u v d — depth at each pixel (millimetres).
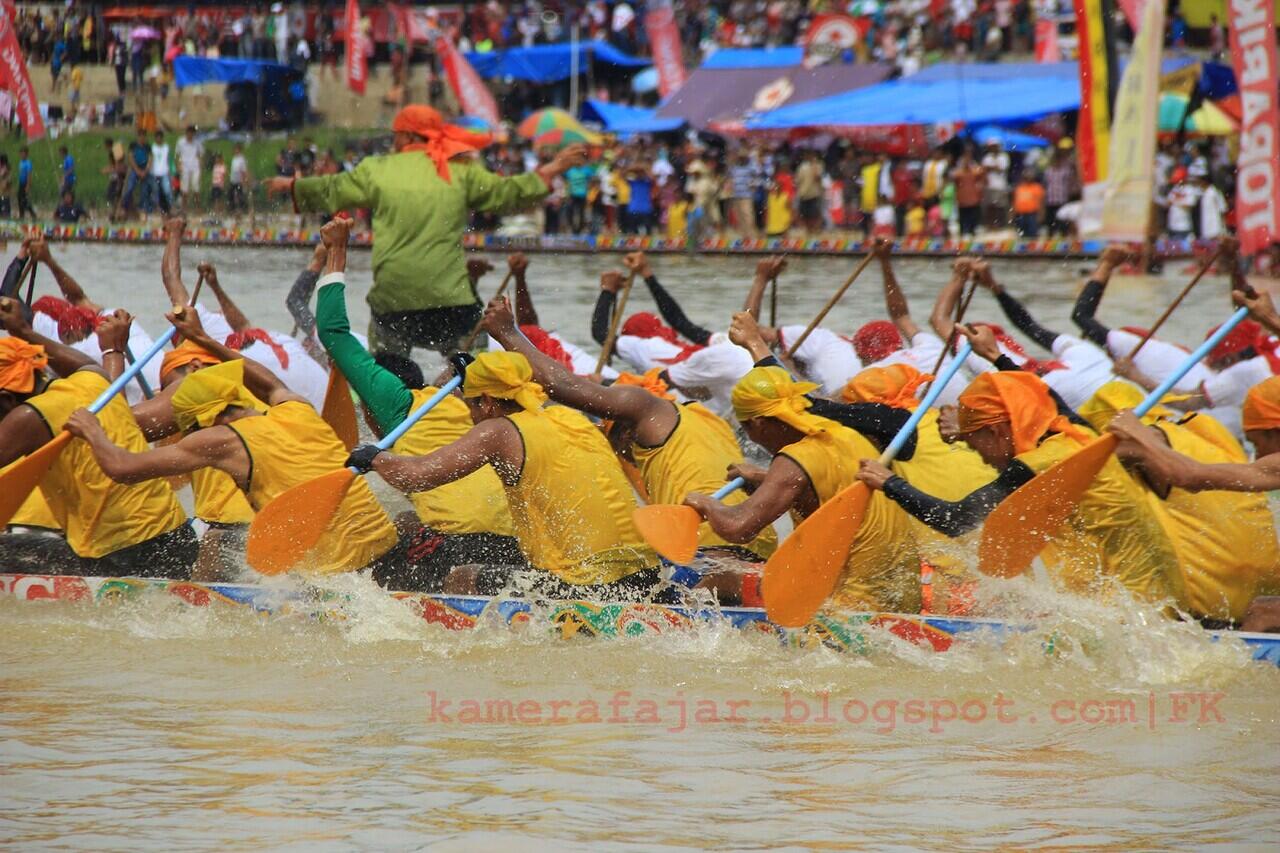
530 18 73812
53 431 13969
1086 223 38719
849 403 13180
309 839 8625
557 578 13211
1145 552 12281
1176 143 49719
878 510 12625
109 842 8570
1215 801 9258
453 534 14305
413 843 8555
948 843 8586
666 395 14336
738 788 9523
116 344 16203
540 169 21156
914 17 64750
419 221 20562
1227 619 12742
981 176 51844
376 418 14852
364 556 14000
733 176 56875
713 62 63938
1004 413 12188
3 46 29969
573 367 19641
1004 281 43781
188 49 70125
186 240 54375
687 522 12438
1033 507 11914
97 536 14312
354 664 12531
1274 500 16844
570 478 13016
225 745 10352
